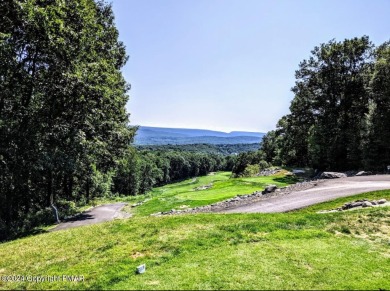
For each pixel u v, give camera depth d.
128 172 95.81
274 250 10.45
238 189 36.16
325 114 56.09
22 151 23.67
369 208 15.11
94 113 25.72
